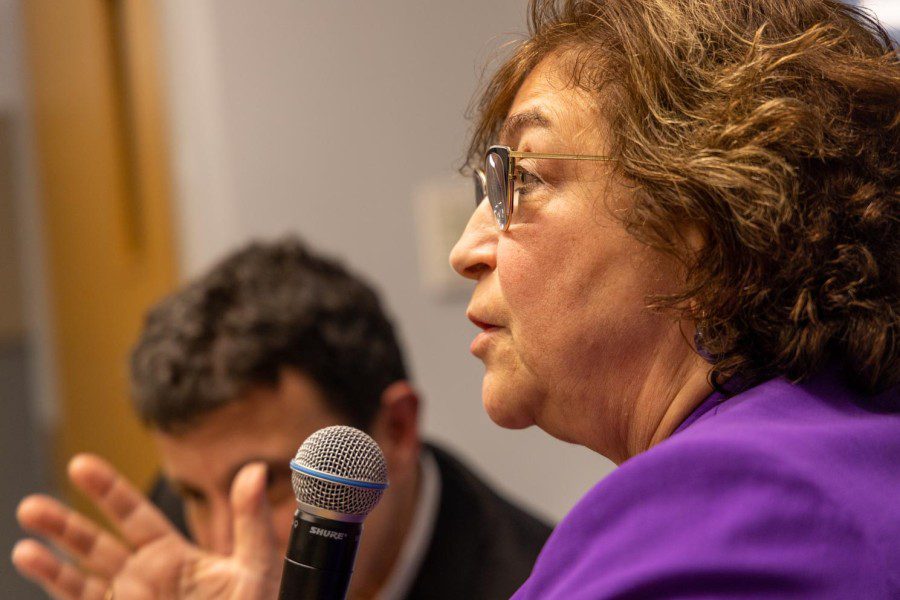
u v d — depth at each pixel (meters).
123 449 5.82
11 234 8.46
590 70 1.36
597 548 1.07
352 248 4.38
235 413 2.61
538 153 1.35
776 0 1.38
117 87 5.41
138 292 5.24
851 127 1.29
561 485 4.48
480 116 1.65
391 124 4.43
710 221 1.24
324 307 2.75
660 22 1.34
